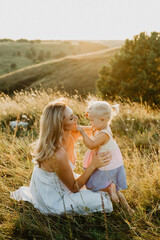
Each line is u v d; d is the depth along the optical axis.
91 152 2.70
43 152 2.28
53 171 2.36
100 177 2.50
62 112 2.28
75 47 143.00
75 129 2.58
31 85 33.03
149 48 18.27
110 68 19.86
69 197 2.41
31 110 6.63
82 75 33.03
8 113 6.60
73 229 2.27
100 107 2.49
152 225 2.24
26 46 130.62
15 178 3.20
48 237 2.16
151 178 2.86
